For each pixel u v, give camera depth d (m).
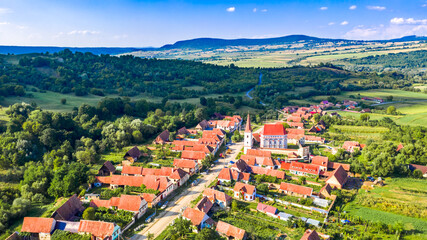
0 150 161.75
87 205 124.44
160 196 131.50
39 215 118.44
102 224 102.88
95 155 174.25
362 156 185.50
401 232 108.50
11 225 112.44
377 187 146.00
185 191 140.75
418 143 198.50
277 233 107.50
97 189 141.25
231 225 105.94
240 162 161.88
